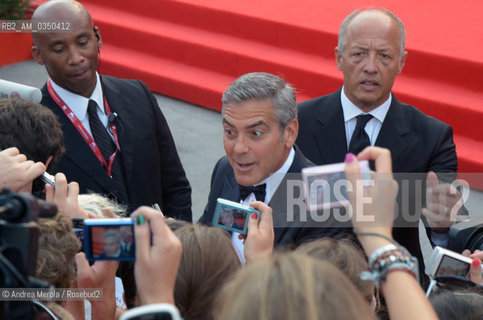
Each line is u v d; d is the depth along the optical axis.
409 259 3.03
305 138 7.76
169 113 16.47
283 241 5.83
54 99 7.76
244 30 16.88
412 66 14.46
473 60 13.65
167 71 17.16
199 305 3.79
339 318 2.25
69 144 7.67
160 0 18.05
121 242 3.58
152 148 8.10
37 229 2.80
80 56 7.52
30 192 5.12
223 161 7.00
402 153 7.31
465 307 3.82
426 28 15.40
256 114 5.77
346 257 4.21
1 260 2.72
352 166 3.18
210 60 16.91
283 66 15.70
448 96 13.73
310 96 15.55
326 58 15.73
